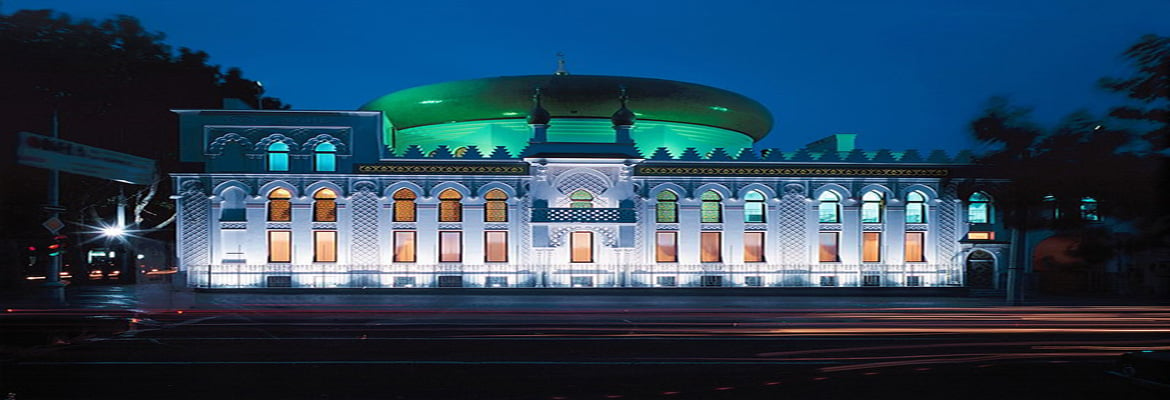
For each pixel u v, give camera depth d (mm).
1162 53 7883
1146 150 8312
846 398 12320
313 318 24125
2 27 15000
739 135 42406
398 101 39281
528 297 32500
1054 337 19484
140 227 45250
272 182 33219
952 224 35125
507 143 38406
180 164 33031
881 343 18312
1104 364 15227
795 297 33594
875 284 34750
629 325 22234
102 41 34969
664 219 34625
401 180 33688
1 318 21641
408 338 19062
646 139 38656
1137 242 8742
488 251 34281
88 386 12984
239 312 25781
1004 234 35281
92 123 38281
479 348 17406
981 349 17312
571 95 36844
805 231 34719
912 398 12320
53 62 29719
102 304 27953
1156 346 17781
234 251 33125
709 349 17297
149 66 39812
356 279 33406
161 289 35438
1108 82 8383
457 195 34125
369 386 13086
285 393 12516
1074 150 9758
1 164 14375
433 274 33688
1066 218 10102
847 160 34719
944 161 34906
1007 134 11703
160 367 14773
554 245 33625
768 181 34688
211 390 12703
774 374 14242
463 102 37656
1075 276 34750
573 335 19750
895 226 34875
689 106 38469
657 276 34219
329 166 33594
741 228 34594
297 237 33344
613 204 34094
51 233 27062
